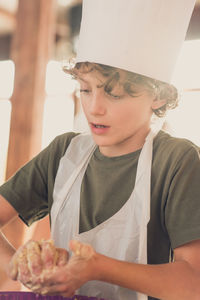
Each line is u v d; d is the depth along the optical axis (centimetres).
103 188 90
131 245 83
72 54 103
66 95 368
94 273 69
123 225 86
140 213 84
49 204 100
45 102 374
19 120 333
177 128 290
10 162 335
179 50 87
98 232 87
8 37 459
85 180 94
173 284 71
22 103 334
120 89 77
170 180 82
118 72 78
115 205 88
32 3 333
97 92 78
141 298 79
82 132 103
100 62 80
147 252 84
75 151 98
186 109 292
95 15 82
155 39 81
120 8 79
